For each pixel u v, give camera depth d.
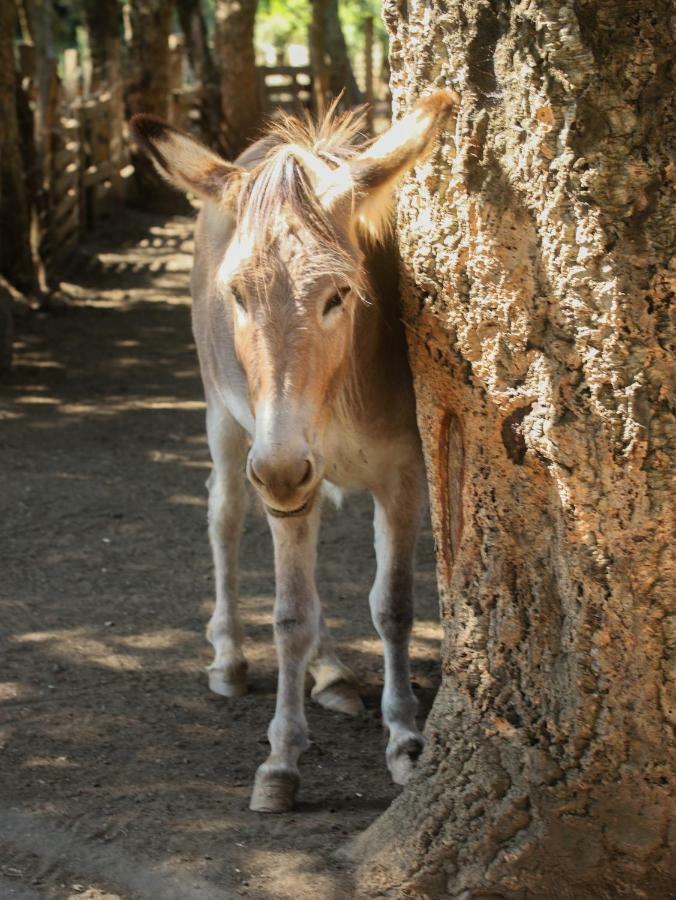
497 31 2.85
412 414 3.85
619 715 2.98
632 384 2.81
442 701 3.29
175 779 3.86
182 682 4.66
